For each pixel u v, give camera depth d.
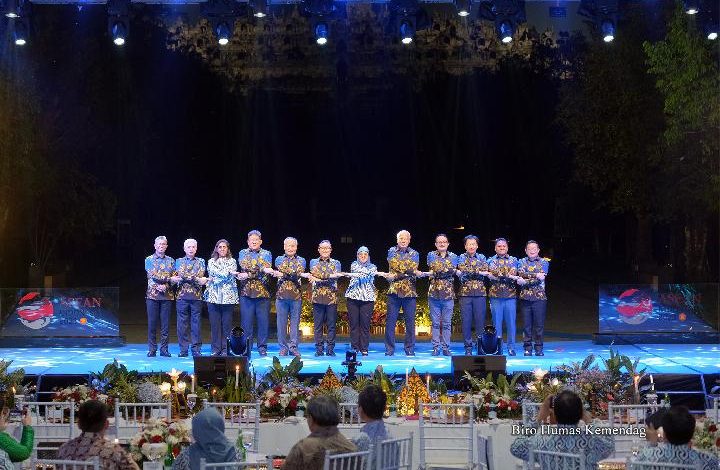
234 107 41.25
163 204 41.84
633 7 26.58
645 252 30.88
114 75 30.59
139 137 34.38
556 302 30.06
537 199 42.78
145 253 42.44
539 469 7.97
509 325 17.33
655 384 14.44
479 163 42.19
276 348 18.61
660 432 8.15
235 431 11.02
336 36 29.84
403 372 15.13
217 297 17.03
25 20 17.39
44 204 29.30
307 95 41.22
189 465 7.39
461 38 29.48
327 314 17.11
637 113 26.83
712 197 24.91
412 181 43.75
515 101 38.44
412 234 44.41
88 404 7.70
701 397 14.41
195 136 40.53
